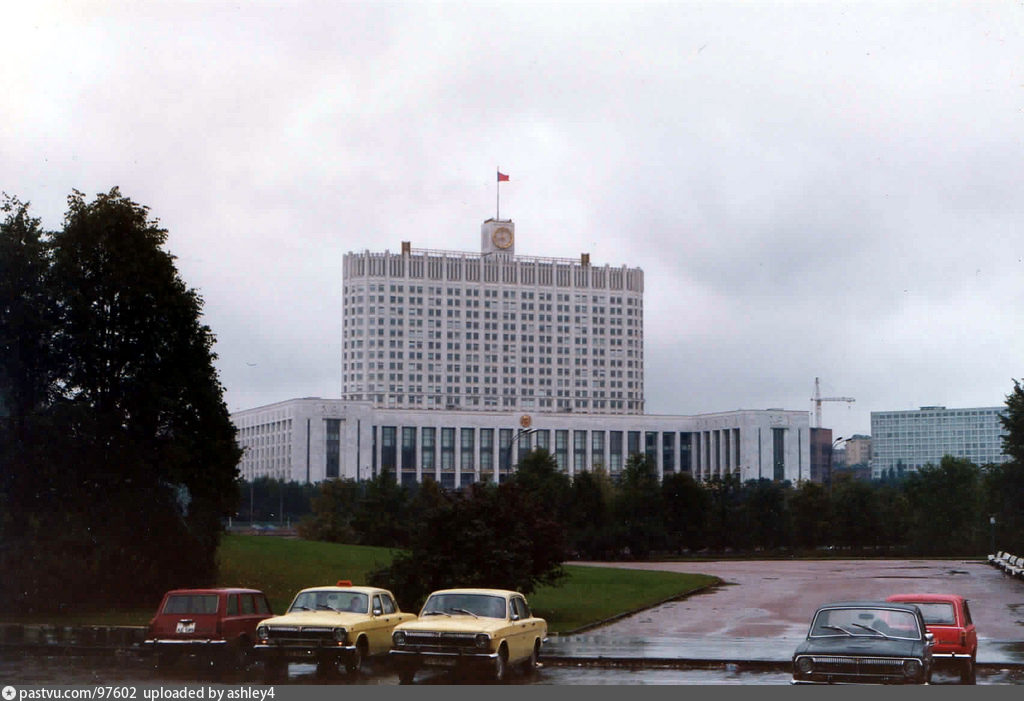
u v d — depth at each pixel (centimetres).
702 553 12062
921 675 1878
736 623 4022
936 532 11412
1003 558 7731
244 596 2589
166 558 4638
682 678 2462
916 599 2484
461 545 3753
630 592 5484
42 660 2800
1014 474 7131
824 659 1927
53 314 4631
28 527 4391
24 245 4559
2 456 4416
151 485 4619
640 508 11531
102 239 4612
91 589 4481
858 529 11606
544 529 3947
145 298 4694
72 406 4444
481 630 2211
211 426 4906
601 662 2764
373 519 9431
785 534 12025
